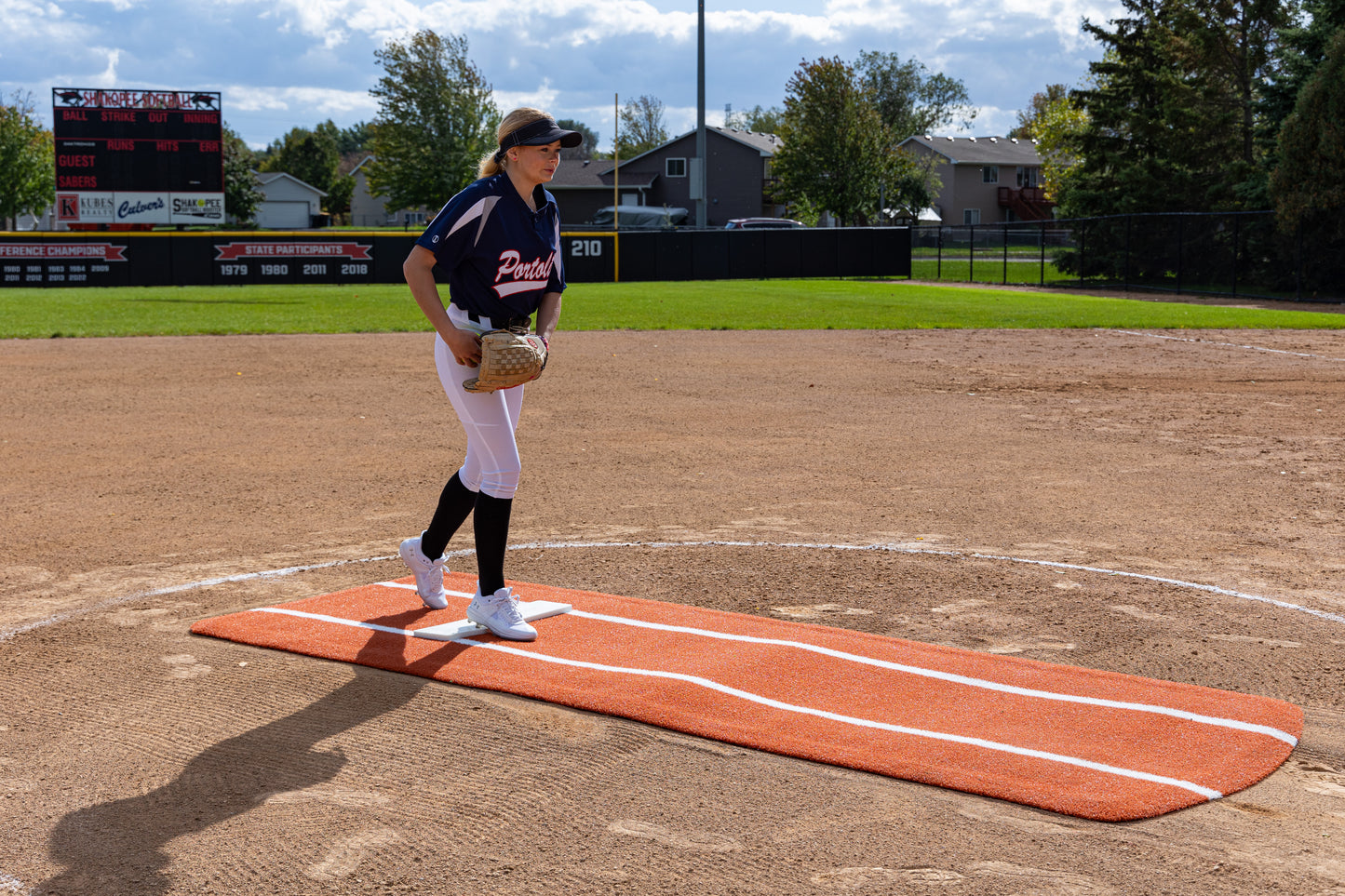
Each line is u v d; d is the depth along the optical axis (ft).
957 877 7.94
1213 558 16.74
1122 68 112.68
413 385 36.37
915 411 31.48
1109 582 15.46
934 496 21.02
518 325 12.80
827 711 10.83
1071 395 34.81
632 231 112.98
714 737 10.30
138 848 8.46
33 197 183.21
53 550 17.33
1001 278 120.88
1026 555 16.88
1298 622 13.84
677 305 75.77
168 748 10.25
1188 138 107.14
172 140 103.14
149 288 98.17
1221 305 78.07
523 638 12.82
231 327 57.57
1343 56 81.20
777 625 13.34
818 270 117.70
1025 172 227.61
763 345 49.85
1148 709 10.88
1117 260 104.53
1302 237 84.48
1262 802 9.13
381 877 8.01
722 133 211.00
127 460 24.44
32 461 24.22
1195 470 23.44
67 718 10.96
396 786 9.45
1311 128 82.33
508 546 17.40
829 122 170.40
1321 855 8.29
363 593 14.93
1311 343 50.83
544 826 8.73
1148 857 8.23
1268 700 11.12
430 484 22.09
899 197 196.75
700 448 26.00
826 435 27.76
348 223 302.25
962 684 11.53
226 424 28.96
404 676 11.93
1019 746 10.05
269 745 10.28
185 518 19.35
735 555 16.88
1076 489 21.56
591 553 16.98
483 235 12.17
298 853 8.36
